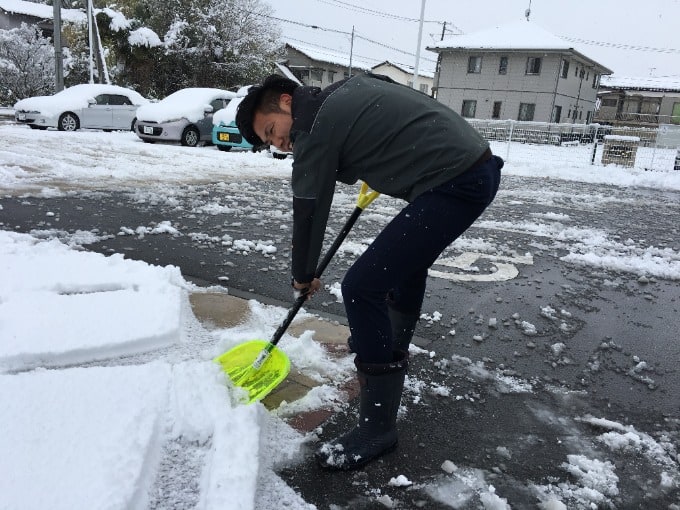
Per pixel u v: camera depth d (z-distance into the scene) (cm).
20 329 250
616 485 191
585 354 297
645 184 1273
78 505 152
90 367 232
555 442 214
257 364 226
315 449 198
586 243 575
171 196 669
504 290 397
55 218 505
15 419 186
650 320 356
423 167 178
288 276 387
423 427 219
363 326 187
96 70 2425
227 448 181
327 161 175
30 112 1434
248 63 2733
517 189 1052
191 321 291
